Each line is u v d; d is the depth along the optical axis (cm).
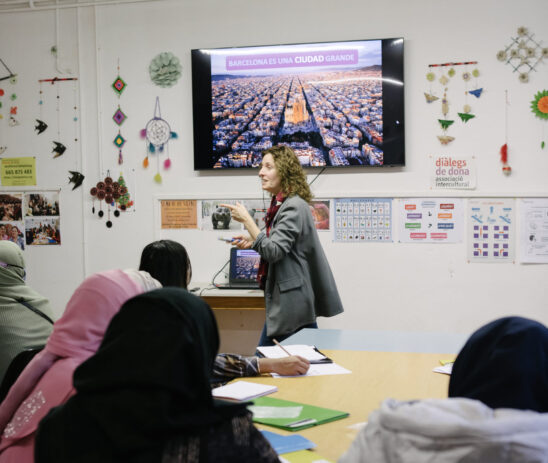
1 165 433
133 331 91
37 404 138
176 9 411
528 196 379
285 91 398
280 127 400
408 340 249
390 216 392
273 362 200
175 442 88
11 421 142
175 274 205
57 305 430
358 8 393
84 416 89
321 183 399
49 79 427
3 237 434
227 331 410
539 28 376
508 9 378
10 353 241
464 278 387
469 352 123
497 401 110
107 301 142
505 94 380
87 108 423
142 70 416
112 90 419
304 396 177
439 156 388
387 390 182
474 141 384
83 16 422
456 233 387
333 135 394
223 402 100
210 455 90
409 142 391
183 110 413
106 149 422
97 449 87
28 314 249
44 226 430
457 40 384
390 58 386
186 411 91
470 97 384
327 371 203
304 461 130
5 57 432
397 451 96
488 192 383
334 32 396
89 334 141
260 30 403
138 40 416
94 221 424
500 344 115
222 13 407
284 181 307
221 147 405
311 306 298
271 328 295
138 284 148
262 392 178
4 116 432
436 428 93
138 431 85
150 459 85
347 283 397
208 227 411
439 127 387
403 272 392
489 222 384
